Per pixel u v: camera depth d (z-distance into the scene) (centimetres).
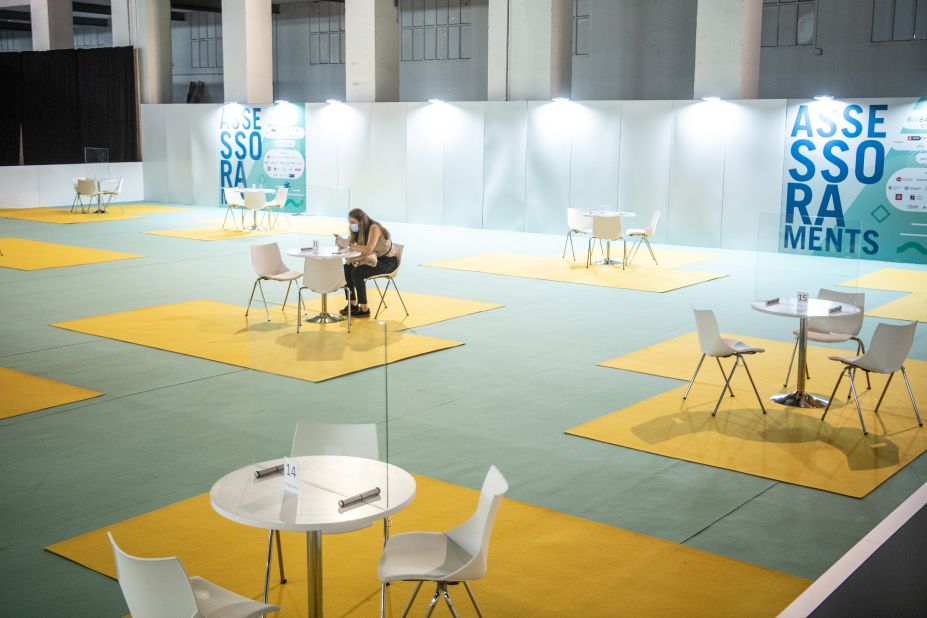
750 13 1547
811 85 1930
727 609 420
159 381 781
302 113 2003
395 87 1986
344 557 472
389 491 396
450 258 1457
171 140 2214
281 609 420
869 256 1448
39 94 2464
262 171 2077
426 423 681
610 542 489
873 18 1841
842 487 565
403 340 925
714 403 729
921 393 753
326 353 540
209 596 359
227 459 608
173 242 1594
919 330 988
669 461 608
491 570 456
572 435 658
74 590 436
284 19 2761
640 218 1652
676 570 458
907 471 592
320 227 1791
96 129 2359
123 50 2264
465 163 1820
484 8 2342
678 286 1234
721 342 691
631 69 2136
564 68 1784
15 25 3120
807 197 1489
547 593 434
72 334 943
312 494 392
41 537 493
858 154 1429
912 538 262
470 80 2400
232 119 2102
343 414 505
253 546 484
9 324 985
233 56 2108
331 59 2675
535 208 1756
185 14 2962
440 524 510
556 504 539
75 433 654
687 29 2048
